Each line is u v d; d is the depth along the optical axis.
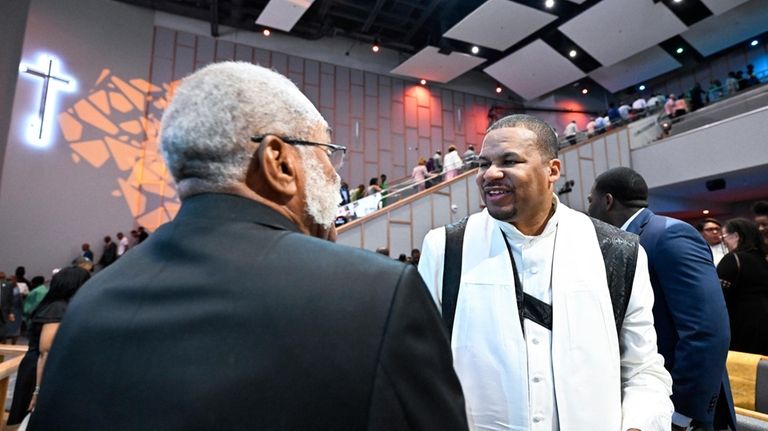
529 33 10.97
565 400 0.87
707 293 1.18
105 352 0.44
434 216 7.87
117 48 9.75
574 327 0.92
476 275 1.01
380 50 12.98
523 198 0.98
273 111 0.56
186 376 0.40
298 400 0.39
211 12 10.16
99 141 9.30
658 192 10.08
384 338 0.41
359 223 7.20
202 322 0.43
